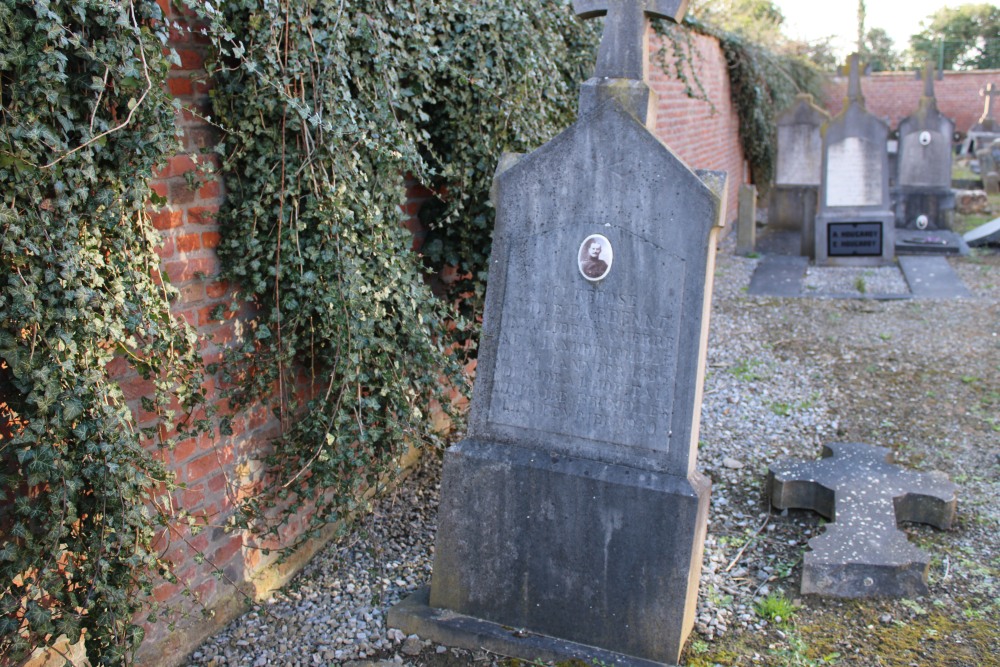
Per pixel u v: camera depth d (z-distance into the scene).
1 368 2.43
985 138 22.42
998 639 3.39
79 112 2.51
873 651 3.34
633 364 3.22
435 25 3.99
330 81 3.21
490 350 3.46
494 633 3.35
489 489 3.39
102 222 2.56
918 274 9.74
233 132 3.10
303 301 3.44
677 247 3.12
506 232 3.41
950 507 4.28
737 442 5.43
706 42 11.22
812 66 19.58
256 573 3.65
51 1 2.29
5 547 2.40
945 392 6.22
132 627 2.64
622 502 3.19
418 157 3.62
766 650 3.34
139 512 2.60
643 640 3.21
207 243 3.23
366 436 3.48
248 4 3.02
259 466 3.61
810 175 12.75
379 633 3.45
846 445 4.95
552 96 4.76
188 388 3.01
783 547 4.19
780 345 7.43
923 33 40.16
